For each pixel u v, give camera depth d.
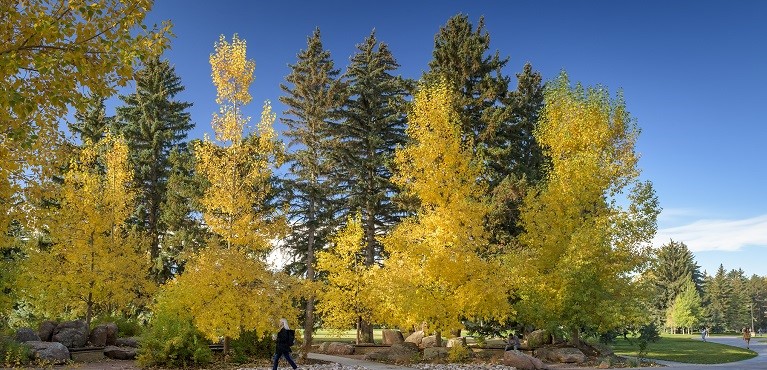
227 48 19.25
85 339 19.00
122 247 23.41
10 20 7.34
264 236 18.61
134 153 36.38
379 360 20.23
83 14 7.31
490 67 30.62
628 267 21.16
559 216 22.23
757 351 32.28
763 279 128.00
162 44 8.27
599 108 23.59
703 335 52.28
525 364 17.80
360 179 33.34
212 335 17.31
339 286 26.41
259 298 18.20
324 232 32.81
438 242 19.80
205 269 17.70
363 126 34.75
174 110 39.28
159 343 16.38
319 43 35.38
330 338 38.91
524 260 21.47
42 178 9.47
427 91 21.52
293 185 30.84
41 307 21.34
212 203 18.50
